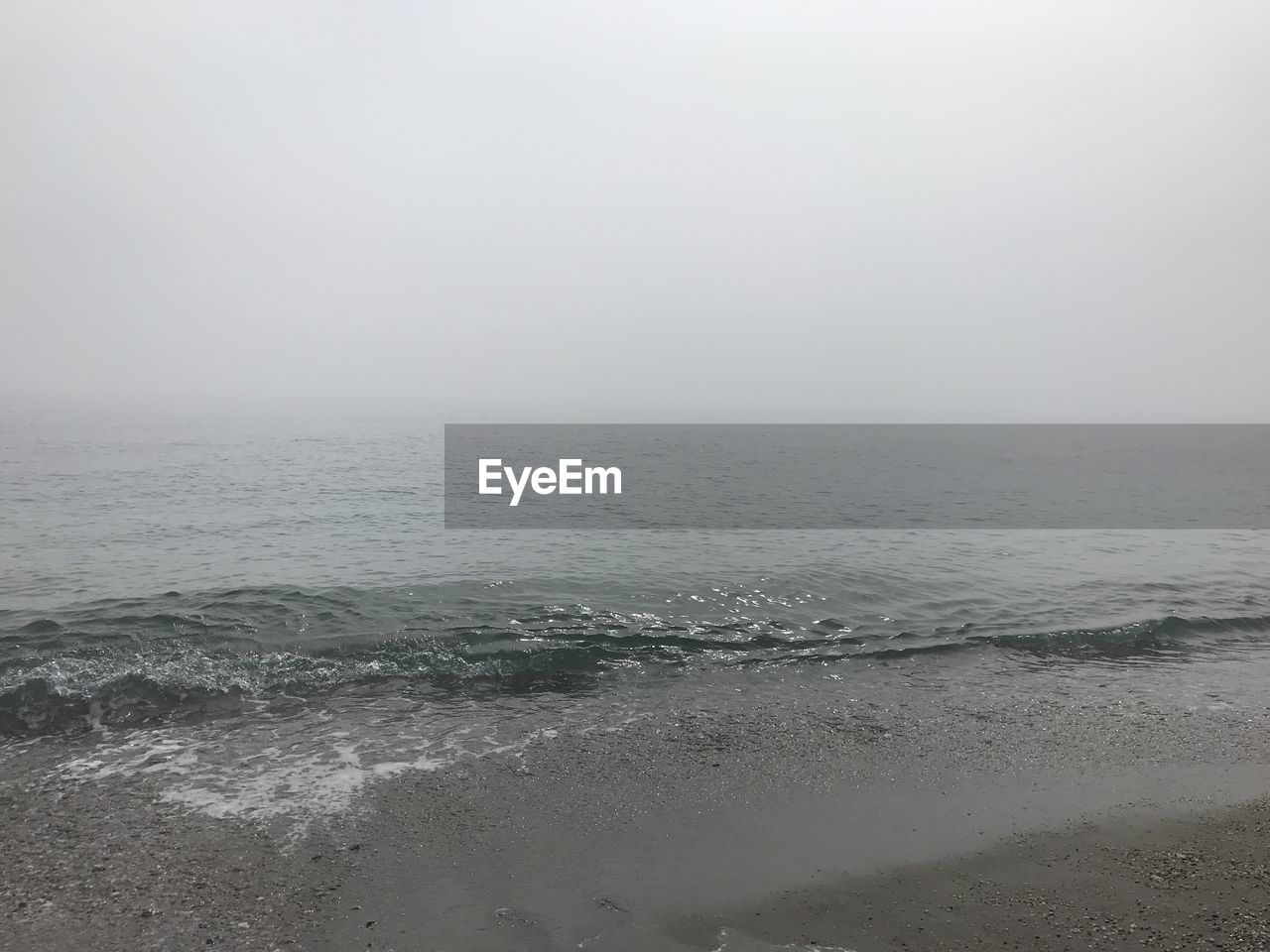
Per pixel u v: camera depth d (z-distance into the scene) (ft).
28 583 41.65
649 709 26.08
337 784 20.40
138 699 26.12
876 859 17.04
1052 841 17.89
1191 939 14.01
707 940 13.92
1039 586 45.88
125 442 152.97
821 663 31.01
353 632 33.17
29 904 14.87
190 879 15.90
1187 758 22.74
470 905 15.06
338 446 160.15
